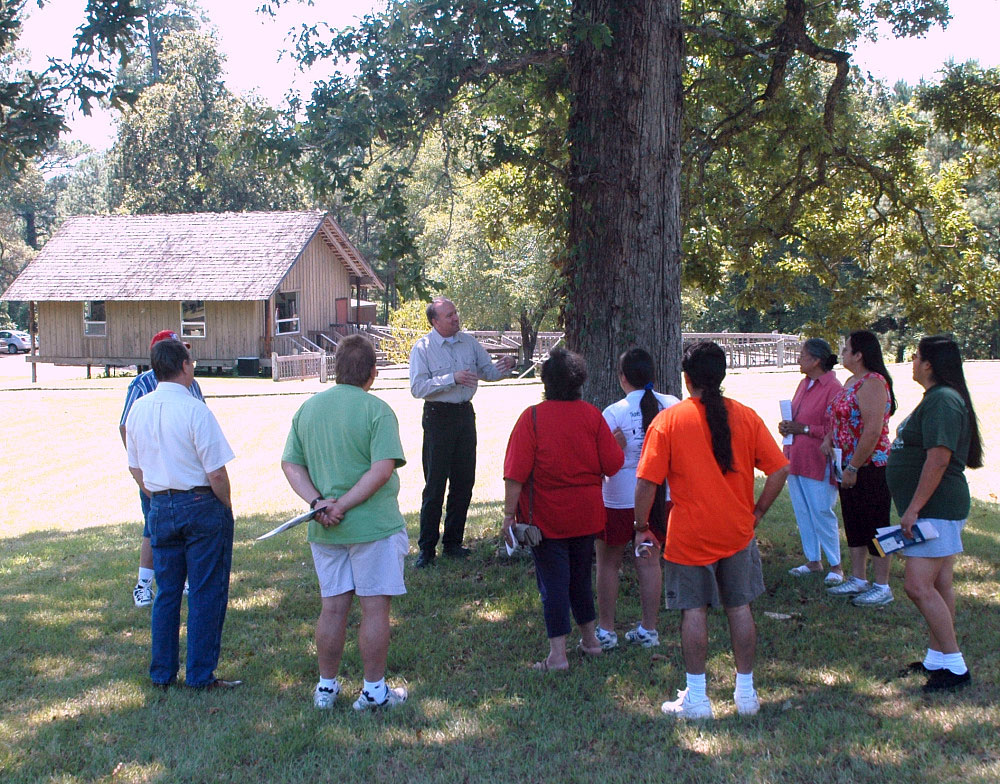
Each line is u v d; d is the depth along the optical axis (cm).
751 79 1098
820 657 553
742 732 445
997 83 1162
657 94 736
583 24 700
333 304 4491
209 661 525
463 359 787
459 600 689
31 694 518
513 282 3547
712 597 462
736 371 3203
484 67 775
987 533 862
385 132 752
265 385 3338
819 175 1130
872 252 1332
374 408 479
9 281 6794
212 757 431
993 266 1311
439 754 433
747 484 461
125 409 664
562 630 536
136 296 3962
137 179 5656
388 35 745
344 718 474
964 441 486
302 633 623
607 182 738
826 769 403
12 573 829
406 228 762
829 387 713
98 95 788
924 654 551
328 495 475
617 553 576
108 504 1286
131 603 702
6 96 762
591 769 414
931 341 494
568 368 532
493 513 1028
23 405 2538
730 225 1184
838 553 712
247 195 5569
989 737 430
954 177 1220
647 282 740
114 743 451
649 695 499
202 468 518
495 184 1139
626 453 566
